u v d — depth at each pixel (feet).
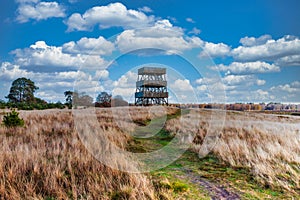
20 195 9.48
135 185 10.46
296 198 9.87
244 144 17.87
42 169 11.74
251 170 13.15
